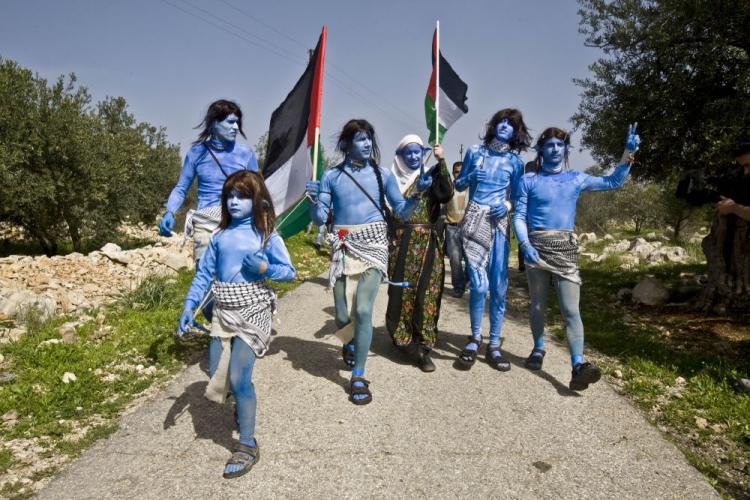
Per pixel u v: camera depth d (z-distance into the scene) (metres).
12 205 13.92
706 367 4.95
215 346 3.30
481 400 4.20
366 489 3.04
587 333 6.21
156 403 4.08
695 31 7.03
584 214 33.22
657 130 7.50
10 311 5.99
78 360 4.89
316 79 4.94
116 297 7.18
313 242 13.69
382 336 5.79
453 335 5.98
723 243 6.98
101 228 16.28
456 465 3.30
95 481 3.09
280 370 4.71
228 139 4.49
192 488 3.02
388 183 4.30
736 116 6.67
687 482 3.18
